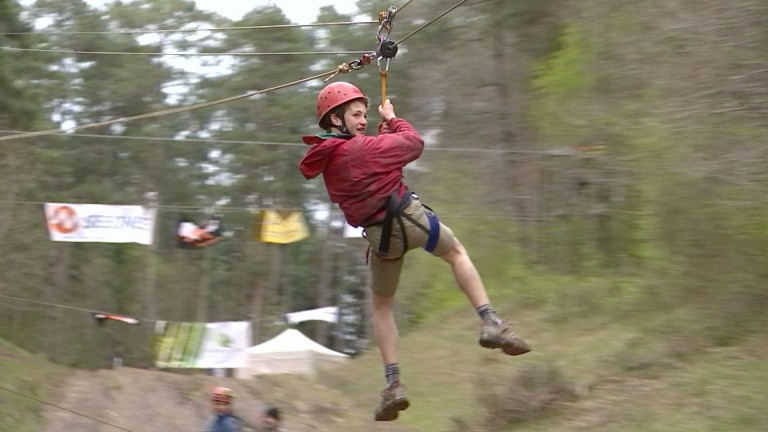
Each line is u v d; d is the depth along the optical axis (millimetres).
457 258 7477
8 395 25344
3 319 30953
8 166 32594
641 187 20625
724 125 16312
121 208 26078
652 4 18844
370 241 7301
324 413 25516
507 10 31219
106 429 24547
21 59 38438
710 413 15680
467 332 28328
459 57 33719
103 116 56500
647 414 16828
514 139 31578
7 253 30922
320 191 35562
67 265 35125
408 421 22094
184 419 25781
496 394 19938
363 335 47688
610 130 22062
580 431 17391
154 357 29172
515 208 27578
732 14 15969
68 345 32844
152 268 41000
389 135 7238
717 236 17641
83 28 55281
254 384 28547
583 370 20469
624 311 23125
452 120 33469
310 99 55562
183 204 42938
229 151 44656
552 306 25922
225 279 46938
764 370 16328
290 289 48469
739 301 18141
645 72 19484
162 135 56438
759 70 15422
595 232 26172
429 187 29391
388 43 8602
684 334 19531
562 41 28438
